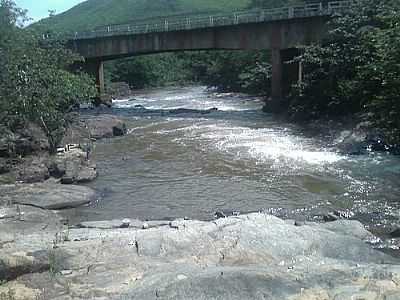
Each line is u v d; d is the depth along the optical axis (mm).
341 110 32594
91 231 14922
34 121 27906
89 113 48688
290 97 41500
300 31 42688
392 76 22781
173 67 97625
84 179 23156
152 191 21391
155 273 10156
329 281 9289
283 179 21891
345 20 34469
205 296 8930
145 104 57438
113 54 58406
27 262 10656
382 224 15742
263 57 62375
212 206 18953
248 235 12430
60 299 9195
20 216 17141
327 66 34250
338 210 17484
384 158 24000
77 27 157750
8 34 29094
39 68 28953
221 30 48812
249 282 9266
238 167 24391
